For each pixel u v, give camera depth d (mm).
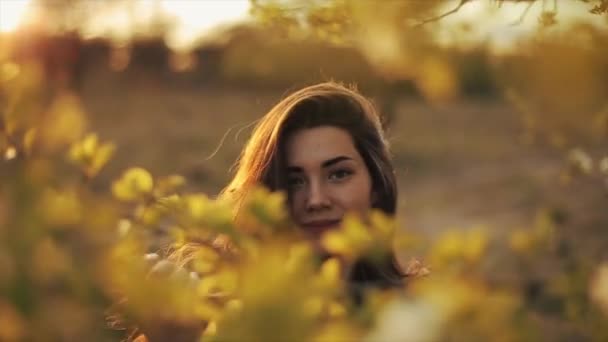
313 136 2410
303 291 860
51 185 878
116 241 956
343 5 1408
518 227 10945
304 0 1528
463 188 14953
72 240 881
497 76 1187
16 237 835
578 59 1137
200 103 24844
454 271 1021
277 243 1082
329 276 1062
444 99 1183
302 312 849
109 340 986
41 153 933
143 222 1244
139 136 18578
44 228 846
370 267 2264
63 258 852
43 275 840
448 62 1173
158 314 967
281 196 1199
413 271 2389
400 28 1147
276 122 2490
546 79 1156
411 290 980
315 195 2369
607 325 1429
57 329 837
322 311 1049
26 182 864
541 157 16359
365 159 2521
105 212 919
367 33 1156
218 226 1219
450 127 22953
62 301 847
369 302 999
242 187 2475
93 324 867
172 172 14852
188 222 1231
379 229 1161
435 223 12438
